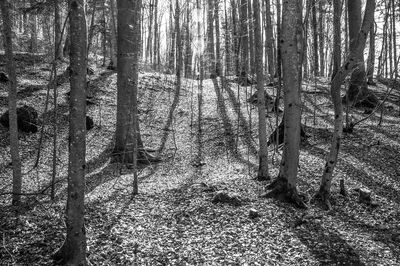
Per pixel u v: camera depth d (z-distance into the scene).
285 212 9.30
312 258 7.27
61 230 8.02
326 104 22.23
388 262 7.18
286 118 9.91
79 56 5.72
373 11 8.90
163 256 7.21
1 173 12.62
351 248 7.70
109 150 16.23
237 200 9.76
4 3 8.84
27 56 26.72
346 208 9.79
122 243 7.66
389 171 12.15
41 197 10.50
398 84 26.30
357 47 9.23
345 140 15.29
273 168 12.81
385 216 9.34
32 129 16.31
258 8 10.98
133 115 11.19
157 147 17.33
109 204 9.90
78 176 6.00
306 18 12.61
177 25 29.64
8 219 8.49
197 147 17.36
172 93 26.39
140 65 36.53
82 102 5.85
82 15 5.72
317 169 12.34
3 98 18.62
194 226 8.64
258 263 6.99
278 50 15.46
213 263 6.97
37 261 6.64
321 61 35.44
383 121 17.78
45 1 21.47
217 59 33.16
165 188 11.44
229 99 24.69
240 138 17.80
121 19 14.18
